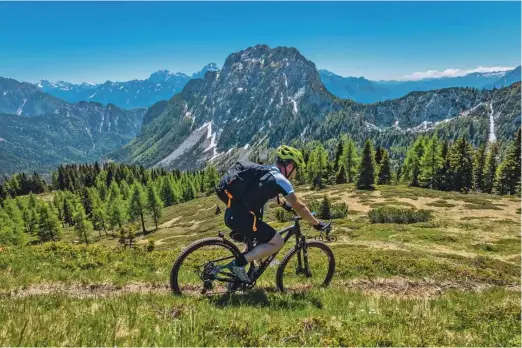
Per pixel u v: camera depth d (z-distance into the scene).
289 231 7.09
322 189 85.31
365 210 51.53
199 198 125.44
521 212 45.44
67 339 4.38
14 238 78.81
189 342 4.50
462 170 84.62
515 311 7.09
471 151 86.44
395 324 5.87
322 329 5.23
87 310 5.73
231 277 6.40
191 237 63.84
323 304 6.86
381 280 11.98
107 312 5.61
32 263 10.41
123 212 93.50
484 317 6.88
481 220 40.47
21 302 6.25
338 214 47.59
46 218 84.44
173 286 6.71
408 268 13.77
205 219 83.00
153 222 100.19
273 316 5.79
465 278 13.39
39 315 5.27
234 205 5.58
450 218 42.28
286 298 6.77
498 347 5.20
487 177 94.88
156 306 6.03
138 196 90.12
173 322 5.14
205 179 138.38
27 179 191.12
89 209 131.50
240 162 5.74
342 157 108.00
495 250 28.45
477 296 9.41
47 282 8.73
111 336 4.58
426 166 90.12
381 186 82.19
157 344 4.43
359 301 7.46
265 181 5.44
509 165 87.25
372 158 78.06
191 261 10.90
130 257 12.02
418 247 28.89
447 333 5.68
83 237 87.94
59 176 189.12
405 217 41.66
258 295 6.75
